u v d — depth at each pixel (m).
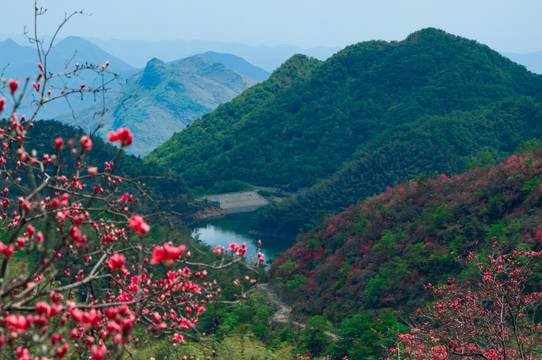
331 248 78.38
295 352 46.12
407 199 80.00
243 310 57.88
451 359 14.93
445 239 61.47
